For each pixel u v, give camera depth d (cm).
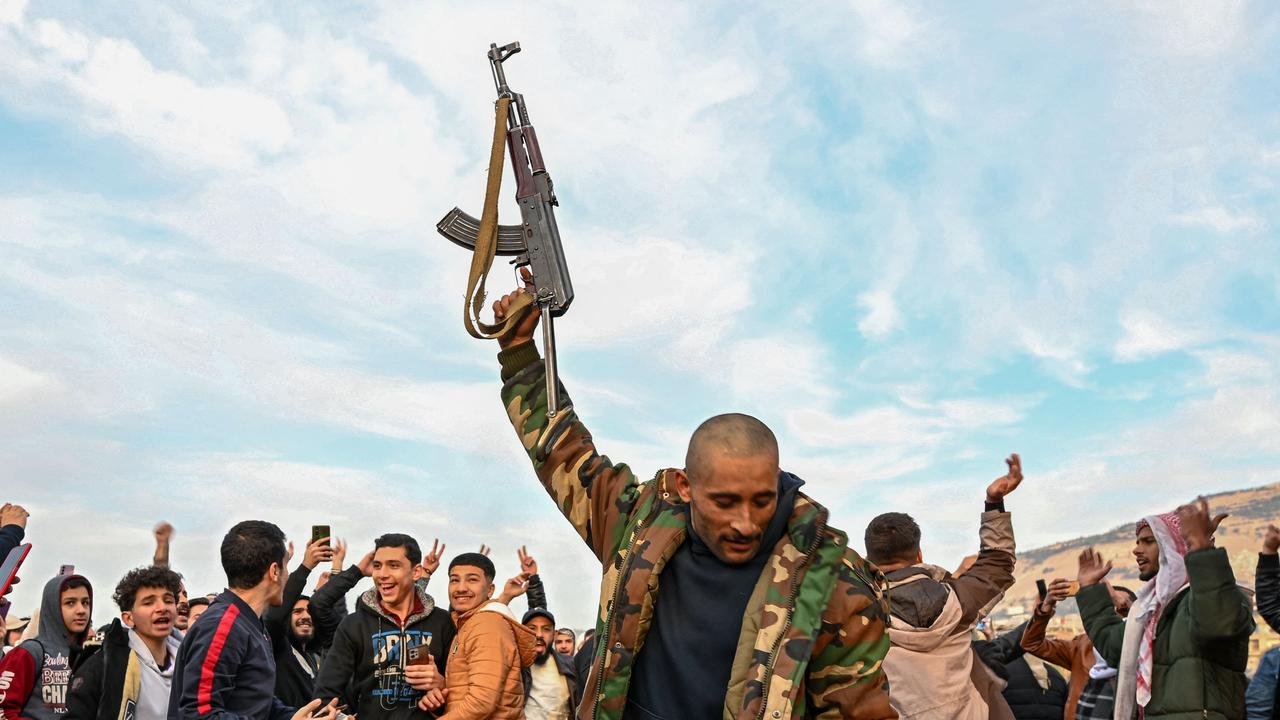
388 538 593
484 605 598
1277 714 584
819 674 241
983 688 484
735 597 244
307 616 754
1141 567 538
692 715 241
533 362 297
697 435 238
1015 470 489
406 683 574
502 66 304
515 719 585
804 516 246
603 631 253
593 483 276
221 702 440
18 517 573
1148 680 502
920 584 455
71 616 606
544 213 296
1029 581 4612
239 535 476
